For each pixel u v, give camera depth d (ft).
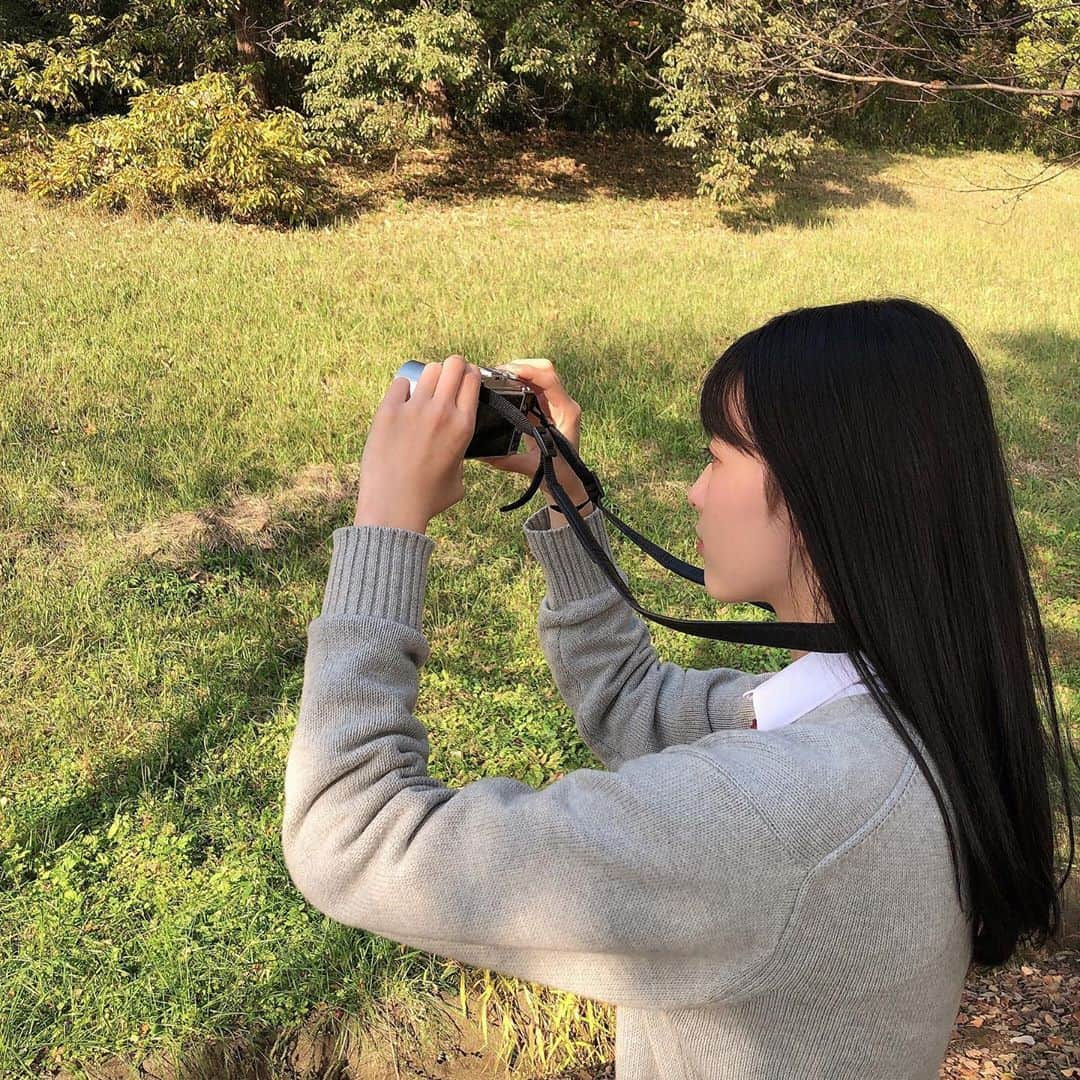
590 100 58.08
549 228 41.63
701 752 2.53
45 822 10.02
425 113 41.42
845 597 2.64
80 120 47.52
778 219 45.01
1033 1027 8.88
